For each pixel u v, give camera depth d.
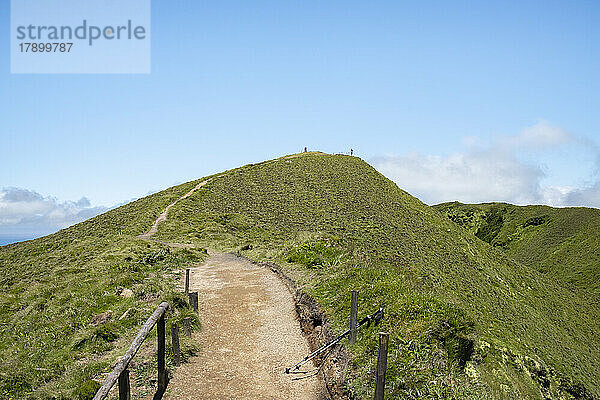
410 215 56.41
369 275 13.59
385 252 36.50
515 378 11.99
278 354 11.08
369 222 49.28
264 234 43.62
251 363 10.54
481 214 142.50
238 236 42.44
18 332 15.05
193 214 50.09
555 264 92.06
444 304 10.80
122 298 16.89
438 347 9.34
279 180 68.62
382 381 7.21
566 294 51.06
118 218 51.50
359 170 77.56
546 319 38.53
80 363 10.59
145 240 38.94
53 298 19.34
